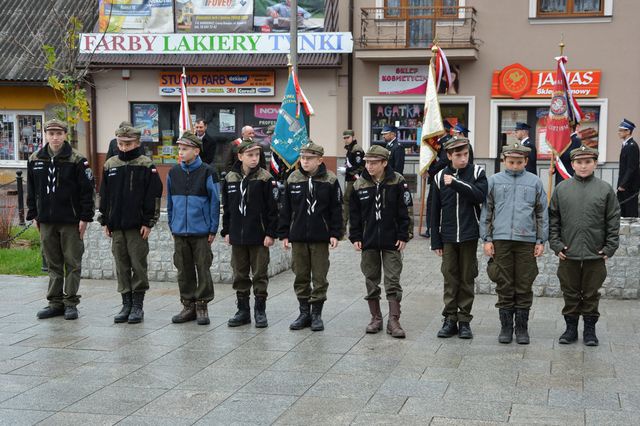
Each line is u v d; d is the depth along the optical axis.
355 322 8.26
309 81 19.47
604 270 7.21
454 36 18.48
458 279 7.55
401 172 14.23
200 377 6.26
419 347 7.20
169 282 10.69
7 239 13.13
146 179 8.23
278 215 8.06
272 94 19.69
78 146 20.77
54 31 21.44
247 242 7.98
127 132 8.20
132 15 20.19
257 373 6.37
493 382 6.08
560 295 9.47
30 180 8.43
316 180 7.86
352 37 18.95
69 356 6.90
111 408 5.53
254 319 8.24
